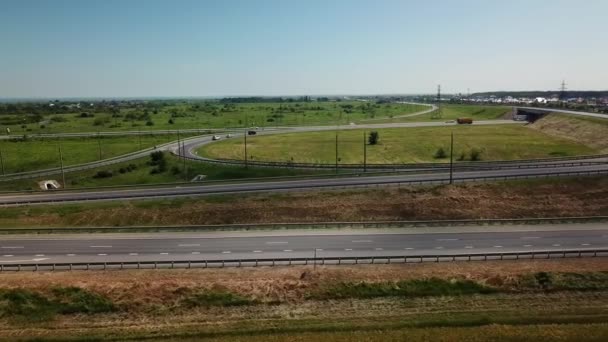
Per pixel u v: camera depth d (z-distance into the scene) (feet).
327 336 109.50
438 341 106.52
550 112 537.24
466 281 132.16
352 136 449.48
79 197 224.53
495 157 341.82
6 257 151.94
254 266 141.69
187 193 224.33
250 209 202.08
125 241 167.12
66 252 156.25
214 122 624.18
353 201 206.39
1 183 289.74
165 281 132.87
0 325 118.83
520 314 118.52
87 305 124.57
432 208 202.08
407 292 128.67
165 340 109.81
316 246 158.20
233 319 119.34
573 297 126.00
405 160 335.47
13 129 547.08
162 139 449.89
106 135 477.77
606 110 542.98
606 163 261.24
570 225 177.17
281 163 296.10
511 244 157.28
